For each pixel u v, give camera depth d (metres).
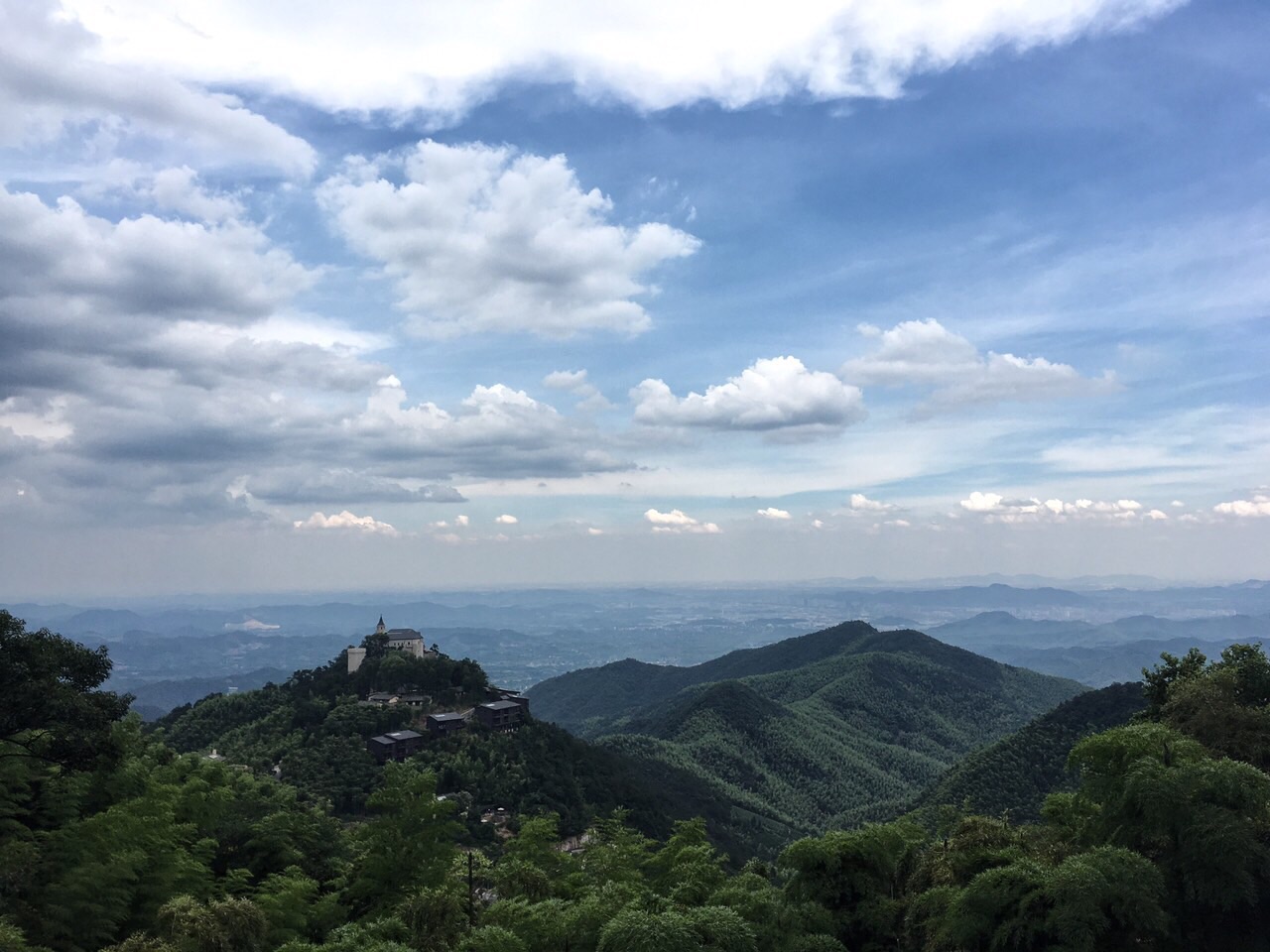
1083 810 33.53
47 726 34.81
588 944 32.38
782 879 40.81
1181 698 38.00
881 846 34.62
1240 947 24.66
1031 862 27.78
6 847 35.78
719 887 38.06
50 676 34.78
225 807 57.22
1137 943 24.94
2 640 34.12
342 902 45.91
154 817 42.75
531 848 50.38
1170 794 26.48
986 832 33.00
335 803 90.38
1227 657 41.19
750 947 28.30
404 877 42.72
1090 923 24.14
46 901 34.41
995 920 26.75
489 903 42.53
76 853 37.41
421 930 35.59
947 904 29.17
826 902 33.28
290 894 41.47
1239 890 24.08
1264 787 26.12
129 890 37.00
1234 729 34.91
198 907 34.50
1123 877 24.77
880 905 32.78
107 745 37.03
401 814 44.66
